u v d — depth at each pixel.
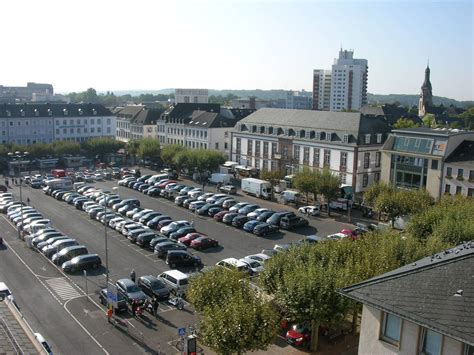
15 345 23.27
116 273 51.66
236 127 114.44
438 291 20.81
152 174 116.69
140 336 37.84
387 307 21.02
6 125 139.38
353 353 35.16
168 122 141.50
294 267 35.72
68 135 150.62
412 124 133.62
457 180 73.69
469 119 197.12
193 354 32.88
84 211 79.94
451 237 45.06
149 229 65.25
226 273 35.69
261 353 34.97
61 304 43.94
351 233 62.41
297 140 99.62
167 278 46.47
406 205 63.44
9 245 61.72
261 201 87.38
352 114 95.00
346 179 91.38
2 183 105.62
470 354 19.11
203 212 76.75
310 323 34.78
